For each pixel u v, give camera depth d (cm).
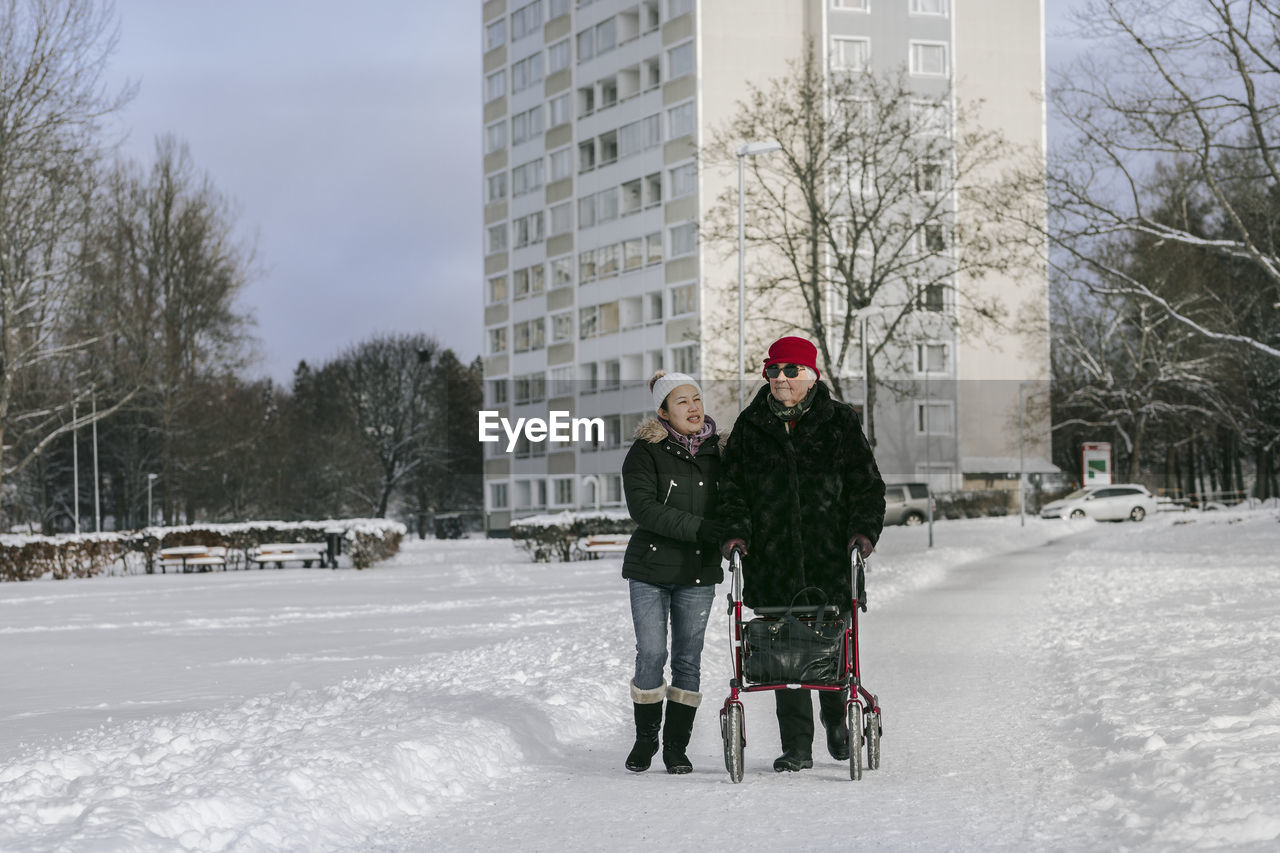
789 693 755
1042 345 7450
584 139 8250
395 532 4184
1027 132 7794
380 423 10000
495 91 8919
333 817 608
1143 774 675
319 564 4325
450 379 10675
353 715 877
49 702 1084
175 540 4200
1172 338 6806
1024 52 7800
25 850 504
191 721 874
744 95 7512
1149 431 7438
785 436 736
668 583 759
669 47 7650
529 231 8675
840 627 711
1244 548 3058
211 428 7000
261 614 2095
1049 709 948
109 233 4694
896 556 3219
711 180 7481
